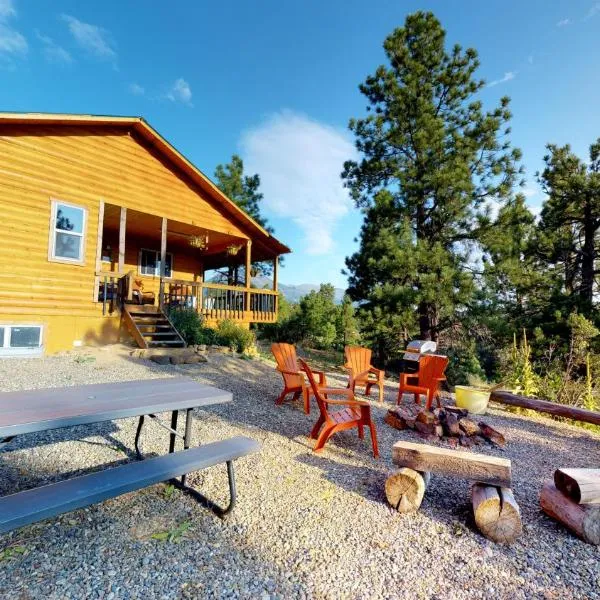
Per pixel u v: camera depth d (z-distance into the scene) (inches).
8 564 73.5
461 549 88.3
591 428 231.8
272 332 673.0
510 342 434.9
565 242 512.7
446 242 470.3
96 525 87.6
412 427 179.5
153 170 368.8
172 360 281.3
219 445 100.2
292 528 92.3
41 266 290.0
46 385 195.6
